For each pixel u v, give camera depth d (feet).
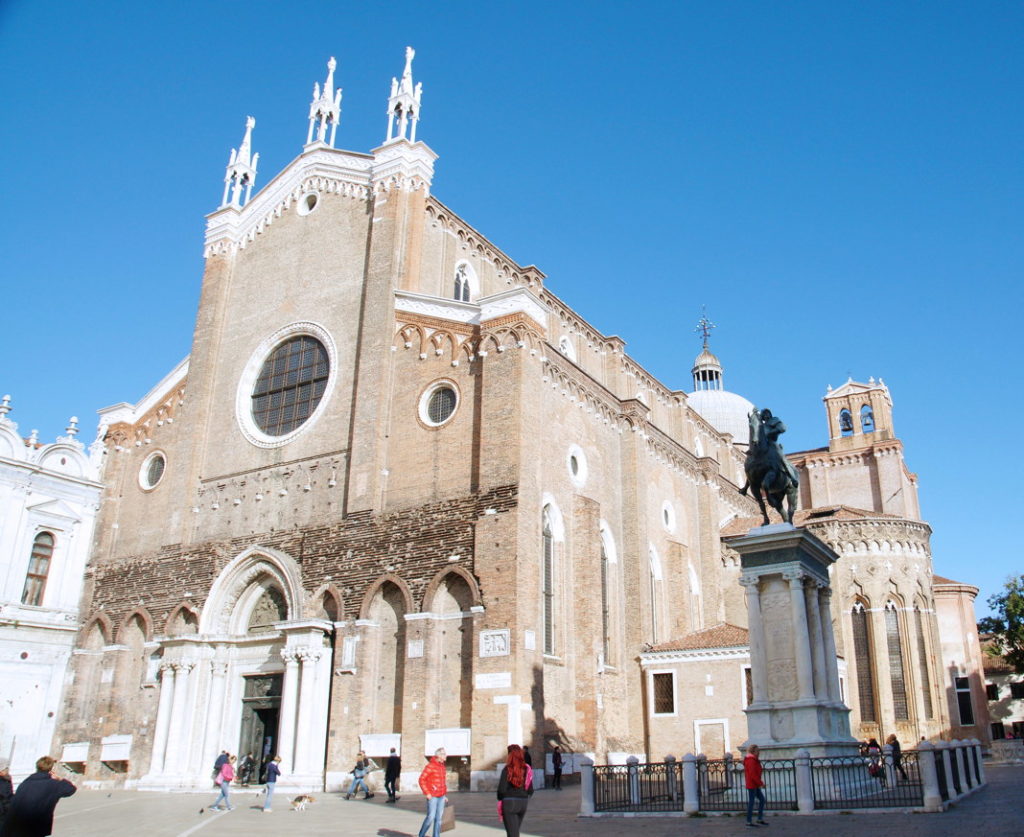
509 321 134.41
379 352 145.69
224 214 180.75
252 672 144.15
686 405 217.36
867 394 266.16
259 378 165.37
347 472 144.05
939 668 187.32
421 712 122.83
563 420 146.51
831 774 85.51
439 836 67.92
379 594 133.90
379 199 157.69
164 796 126.82
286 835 76.59
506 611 119.96
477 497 128.16
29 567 166.20
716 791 90.38
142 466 175.11
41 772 50.62
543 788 116.88
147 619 157.17
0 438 165.17
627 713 152.76
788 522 97.60
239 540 151.43
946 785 86.94
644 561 160.66
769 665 93.25
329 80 181.16
